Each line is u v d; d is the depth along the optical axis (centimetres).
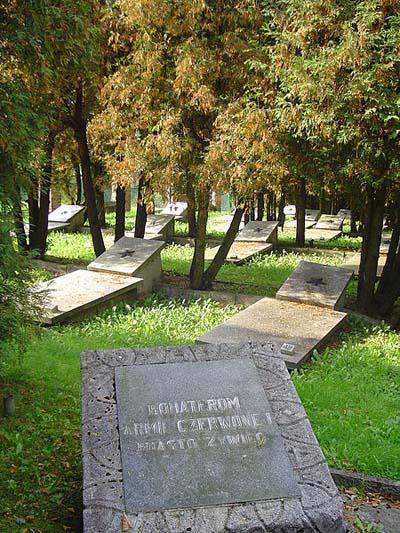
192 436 371
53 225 1997
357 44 795
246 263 1546
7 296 554
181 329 937
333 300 962
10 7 508
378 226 1068
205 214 1170
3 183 535
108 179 1477
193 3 964
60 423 534
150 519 326
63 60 605
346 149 978
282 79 907
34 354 718
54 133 1308
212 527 325
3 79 544
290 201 2456
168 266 1445
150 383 405
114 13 1075
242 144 964
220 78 1050
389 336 936
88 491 336
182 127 1080
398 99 789
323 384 685
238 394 404
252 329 849
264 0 1001
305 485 352
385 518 430
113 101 1130
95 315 991
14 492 420
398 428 564
